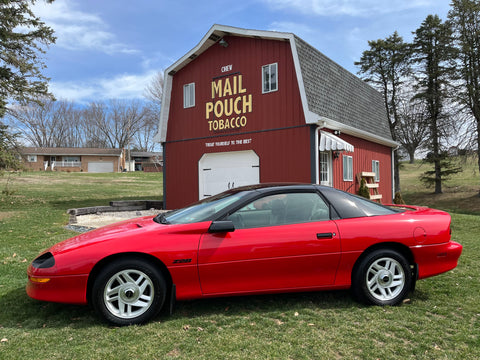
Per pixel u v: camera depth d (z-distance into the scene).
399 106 29.38
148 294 3.46
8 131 13.46
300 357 2.78
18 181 27.19
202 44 12.94
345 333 3.18
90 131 68.31
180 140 14.10
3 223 9.13
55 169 48.00
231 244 3.53
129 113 66.81
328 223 3.78
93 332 3.22
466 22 22.92
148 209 14.76
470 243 7.62
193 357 2.78
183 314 3.63
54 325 3.38
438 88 25.89
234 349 2.90
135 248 3.39
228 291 3.56
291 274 3.64
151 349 2.90
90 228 8.60
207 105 13.30
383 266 3.84
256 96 12.05
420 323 3.40
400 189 33.22
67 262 3.33
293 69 11.23
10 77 13.12
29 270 3.47
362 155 14.48
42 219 10.02
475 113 22.48
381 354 2.82
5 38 12.62
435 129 25.81
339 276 3.75
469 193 28.00
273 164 11.59
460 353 2.82
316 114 10.43
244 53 12.37
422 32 26.75
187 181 13.85
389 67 29.28
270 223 3.75
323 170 11.44
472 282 4.65
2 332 3.23
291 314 3.61
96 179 32.91
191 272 3.46
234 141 12.54
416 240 3.82
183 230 3.54
